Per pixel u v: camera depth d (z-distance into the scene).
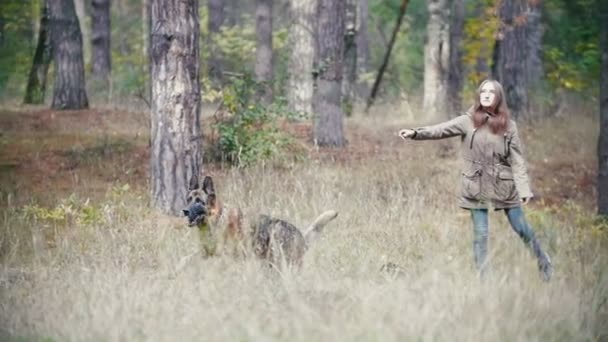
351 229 12.66
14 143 19.53
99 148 19.30
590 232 13.49
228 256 10.04
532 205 16.72
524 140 22.59
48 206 14.58
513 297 8.96
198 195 10.16
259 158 17.47
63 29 24.44
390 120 26.88
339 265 10.61
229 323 8.34
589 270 10.70
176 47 14.29
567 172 19.88
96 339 7.95
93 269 10.43
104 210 13.80
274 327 8.16
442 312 8.40
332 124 21.00
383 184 16.84
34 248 11.35
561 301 9.11
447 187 16.94
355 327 8.09
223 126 17.94
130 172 17.50
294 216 13.05
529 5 22.00
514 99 24.80
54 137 20.38
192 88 14.44
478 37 25.52
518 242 11.84
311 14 26.73
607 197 15.01
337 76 20.94
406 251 11.54
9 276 10.33
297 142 19.70
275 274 9.75
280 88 23.20
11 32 35.84
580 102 29.36
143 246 11.66
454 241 12.21
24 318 8.52
